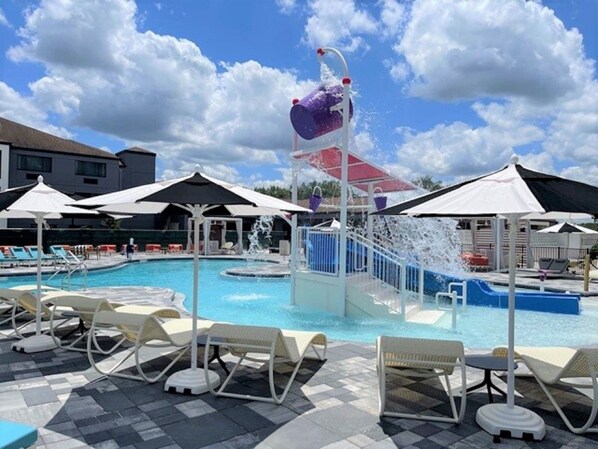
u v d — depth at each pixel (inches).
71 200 238.1
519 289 609.0
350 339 322.7
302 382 202.5
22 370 213.2
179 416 161.5
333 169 451.8
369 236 468.1
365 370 221.3
